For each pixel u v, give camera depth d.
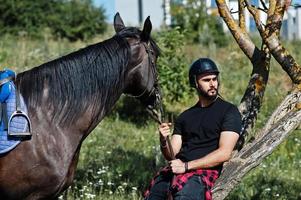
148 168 8.23
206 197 4.80
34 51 14.48
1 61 12.98
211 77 4.91
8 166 4.66
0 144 4.63
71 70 4.89
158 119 5.16
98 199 6.83
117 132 10.30
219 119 4.90
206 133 4.92
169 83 11.17
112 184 7.12
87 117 4.91
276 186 7.59
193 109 5.05
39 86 4.82
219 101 5.00
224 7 5.76
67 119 4.84
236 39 5.76
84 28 20.42
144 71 5.04
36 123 4.74
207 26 17.22
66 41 18.30
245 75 14.05
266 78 5.69
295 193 7.55
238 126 4.88
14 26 20.52
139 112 11.23
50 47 15.80
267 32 5.37
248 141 5.48
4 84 4.71
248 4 5.54
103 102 4.95
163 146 4.96
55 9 20.95
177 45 11.30
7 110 4.68
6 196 4.73
